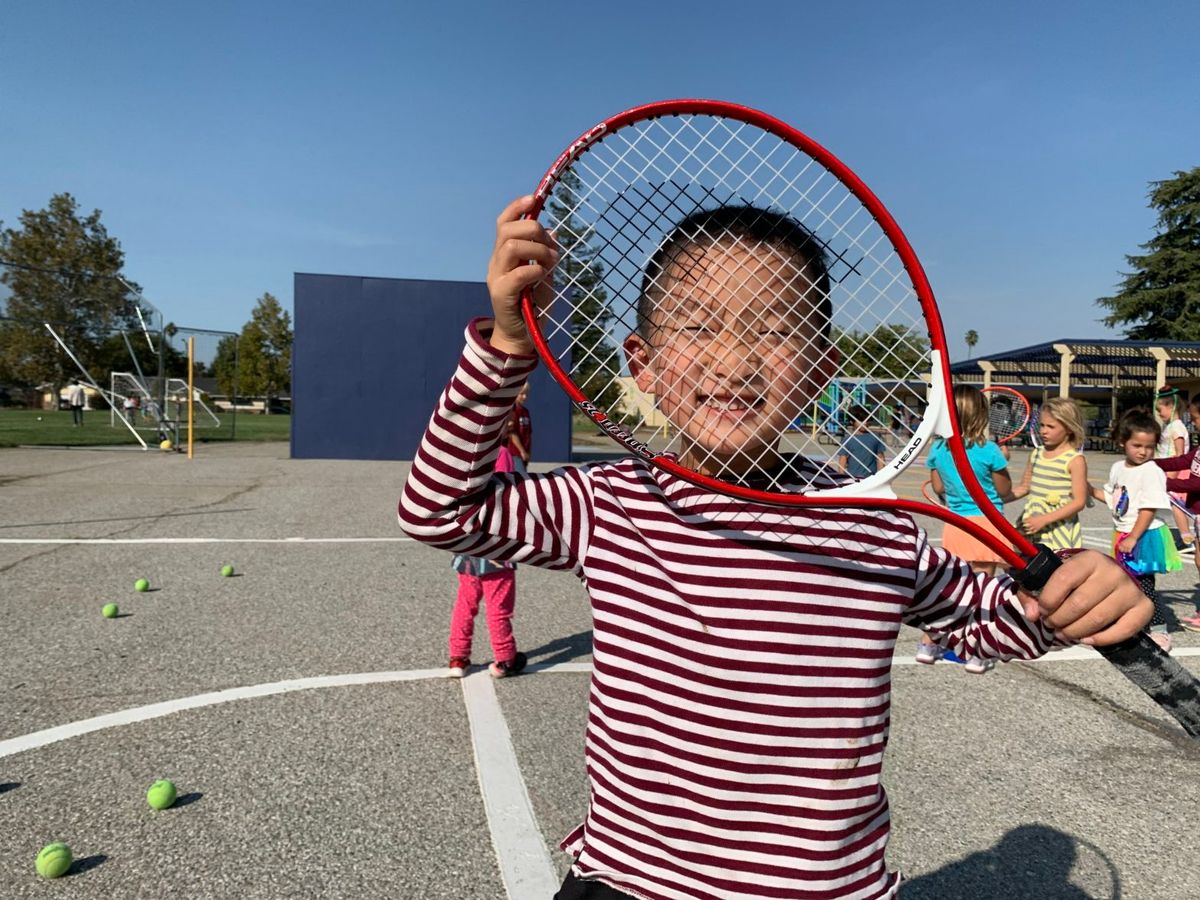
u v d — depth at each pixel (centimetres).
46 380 2100
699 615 130
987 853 274
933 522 982
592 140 136
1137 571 557
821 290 141
